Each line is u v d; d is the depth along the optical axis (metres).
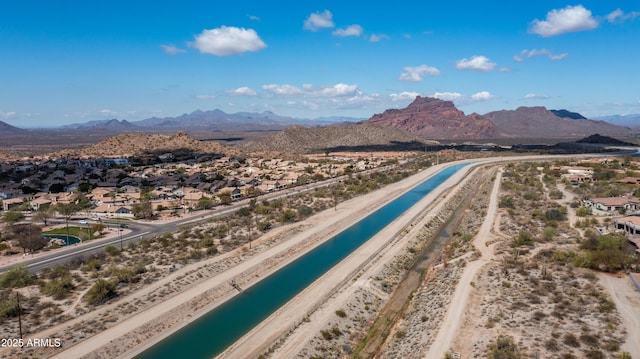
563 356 47.72
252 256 95.81
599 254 72.75
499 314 58.50
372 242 107.38
